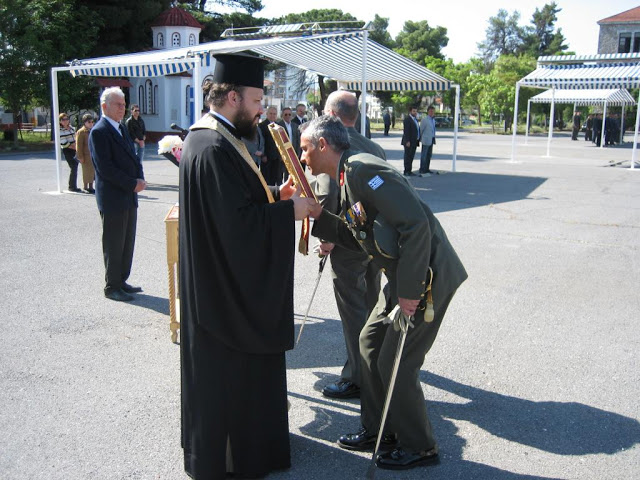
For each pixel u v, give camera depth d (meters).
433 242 3.04
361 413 3.48
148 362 4.54
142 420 3.71
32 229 9.05
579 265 7.39
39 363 4.48
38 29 24.64
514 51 92.56
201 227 2.93
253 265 2.93
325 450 3.44
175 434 3.56
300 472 3.22
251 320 2.99
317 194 3.94
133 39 31.98
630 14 51.44
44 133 32.59
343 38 10.55
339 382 4.14
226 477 3.16
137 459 3.29
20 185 13.77
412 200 2.86
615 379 4.32
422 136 17.22
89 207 10.98
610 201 12.41
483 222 10.00
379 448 3.42
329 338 5.11
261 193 3.05
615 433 3.61
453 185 14.77
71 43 25.78
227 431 3.08
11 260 7.31
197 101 8.43
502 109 49.25
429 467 3.27
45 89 24.47
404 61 12.48
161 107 30.16
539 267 7.29
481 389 4.17
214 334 2.96
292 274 3.05
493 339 5.05
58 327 5.20
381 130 50.28
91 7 28.95
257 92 3.06
